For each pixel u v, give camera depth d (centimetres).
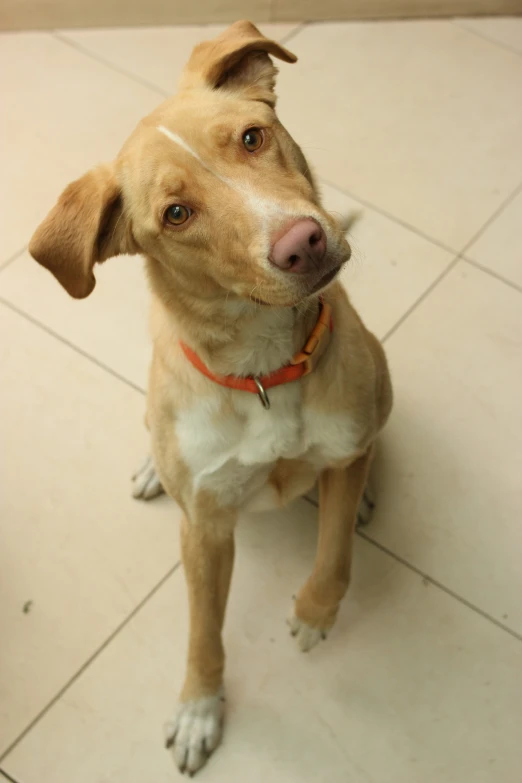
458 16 289
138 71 287
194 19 301
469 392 205
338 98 268
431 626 175
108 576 189
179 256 123
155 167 118
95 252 126
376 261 229
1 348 227
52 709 173
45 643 181
